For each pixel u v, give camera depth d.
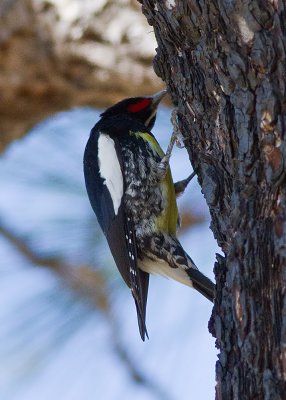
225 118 6.88
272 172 6.28
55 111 11.54
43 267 10.64
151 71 11.40
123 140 10.79
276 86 6.41
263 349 6.04
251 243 6.32
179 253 10.15
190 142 7.86
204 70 7.23
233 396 6.23
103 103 11.70
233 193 6.70
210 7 6.91
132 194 10.41
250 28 6.59
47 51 11.18
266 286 6.12
